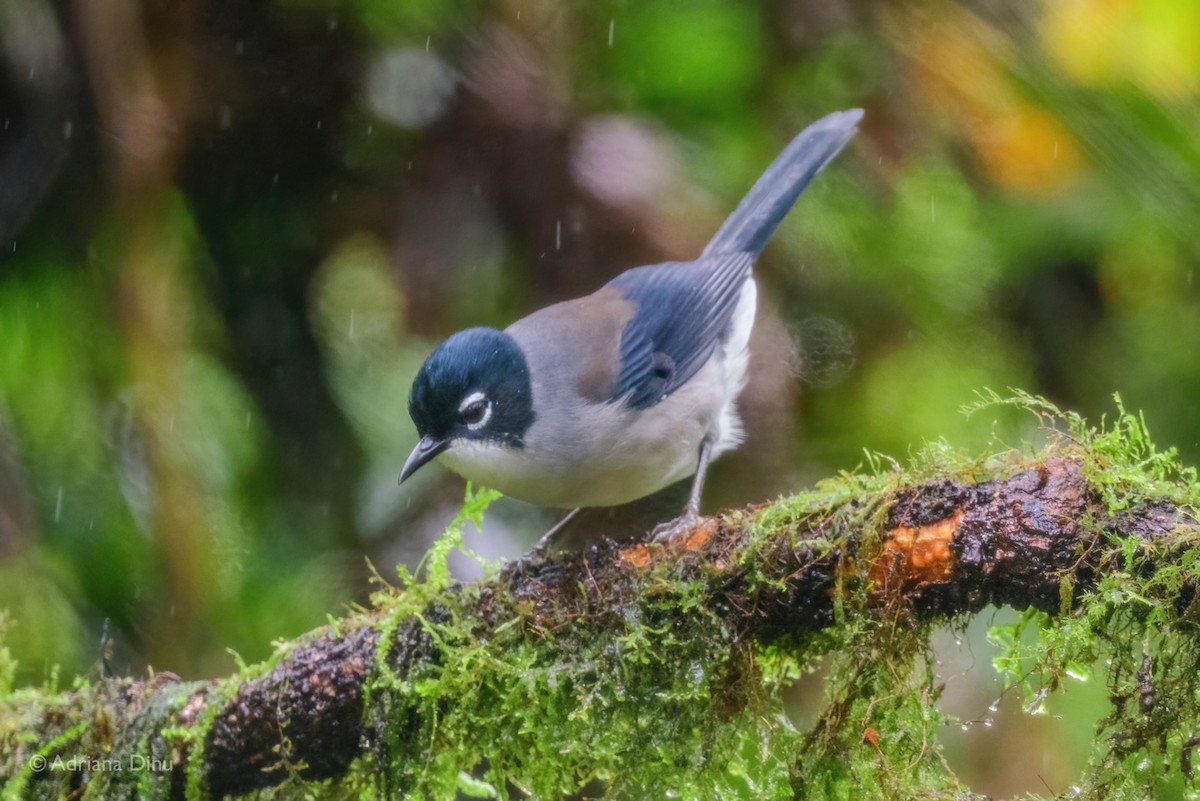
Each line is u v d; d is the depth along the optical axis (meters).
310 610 11.71
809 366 12.55
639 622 6.80
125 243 11.11
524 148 11.41
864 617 6.48
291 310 12.54
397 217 11.84
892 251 12.70
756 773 7.71
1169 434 12.91
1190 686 6.04
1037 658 6.23
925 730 6.52
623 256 11.41
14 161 11.16
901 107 12.35
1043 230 12.67
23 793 7.41
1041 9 11.13
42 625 10.70
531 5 11.61
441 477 12.52
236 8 11.20
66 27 10.95
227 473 11.90
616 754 6.78
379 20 11.27
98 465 11.40
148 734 7.32
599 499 9.81
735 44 12.13
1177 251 12.49
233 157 11.87
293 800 7.43
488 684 6.94
